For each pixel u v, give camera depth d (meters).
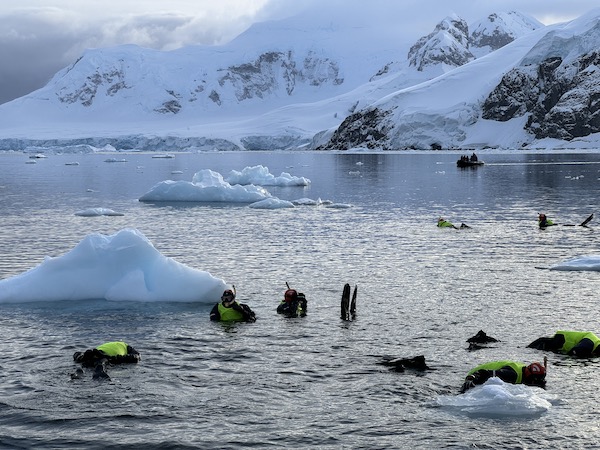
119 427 12.85
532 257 30.66
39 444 12.19
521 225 42.16
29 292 22.48
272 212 52.12
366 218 46.97
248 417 13.29
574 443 12.20
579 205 53.41
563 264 27.89
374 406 13.78
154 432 12.66
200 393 14.47
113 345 16.55
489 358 16.62
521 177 88.25
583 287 24.19
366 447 12.07
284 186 85.12
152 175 114.81
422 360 15.99
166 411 13.55
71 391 14.53
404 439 12.38
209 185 66.00
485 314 20.70
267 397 14.26
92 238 23.52
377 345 17.69
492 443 12.21
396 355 16.89
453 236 37.62
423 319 20.14
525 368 15.02
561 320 19.97
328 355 16.89
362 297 23.09
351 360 16.52
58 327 19.41
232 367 16.03
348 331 18.94
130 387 14.77
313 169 125.75
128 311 21.14
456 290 24.02
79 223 45.72
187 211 53.69
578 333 17.19
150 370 15.83
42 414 13.41
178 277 22.70
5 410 13.57
